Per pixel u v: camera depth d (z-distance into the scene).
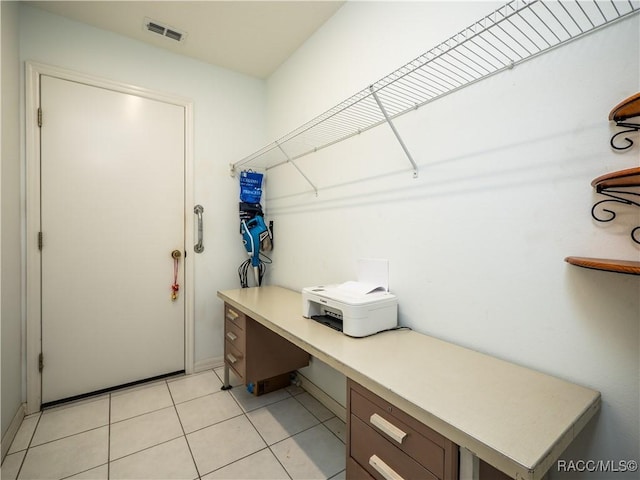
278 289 2.48
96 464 1.51
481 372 1.02
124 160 2.23
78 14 2.00
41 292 1.97
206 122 2.58
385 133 1.64
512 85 1.11
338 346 1.24
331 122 1.75
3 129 1.62
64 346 2.05
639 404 0.85
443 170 1.34
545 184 1.03
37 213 1.94
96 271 2.15
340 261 1.96
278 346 2.11
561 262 0.99
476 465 0.73
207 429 1.80
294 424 1.86
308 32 2.20
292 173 2.47
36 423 1.83
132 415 1.93
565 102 0.98
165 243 2.40
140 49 2.29
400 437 0.88
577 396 0.88
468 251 1.25
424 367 1.05
